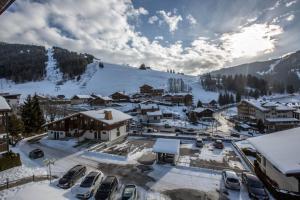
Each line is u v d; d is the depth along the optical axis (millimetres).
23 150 35812
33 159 31172
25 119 47594
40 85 186875
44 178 23953
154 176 25375
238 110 103938
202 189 22234
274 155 21438
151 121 80750
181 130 65125
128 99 124562
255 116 88188
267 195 20000
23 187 21219
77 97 119250
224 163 30812
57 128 44781
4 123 29906
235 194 21234
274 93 189750
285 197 19484
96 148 37500
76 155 33156
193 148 38688
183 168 28047
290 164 18875
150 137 47531
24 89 173375
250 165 29156
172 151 29016
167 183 23531
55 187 21578
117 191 21359
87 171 26594
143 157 32438
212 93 180625
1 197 19062
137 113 93500
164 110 97625
